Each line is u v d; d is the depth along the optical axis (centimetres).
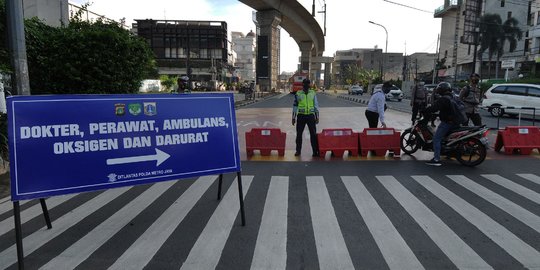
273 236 416
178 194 572
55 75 931
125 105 402
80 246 392
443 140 777
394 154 874
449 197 555
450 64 7688
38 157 353
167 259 363
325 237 412
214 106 454
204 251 380
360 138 869
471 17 5903
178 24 7588
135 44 998
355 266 348
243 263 355
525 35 5847
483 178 665
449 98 739
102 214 487
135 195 566
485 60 5894
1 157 689
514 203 527
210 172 445
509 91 1828
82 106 379
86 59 915
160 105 421
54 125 363
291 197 557
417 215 480
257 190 594
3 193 578
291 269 344
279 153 874
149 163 412
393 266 348
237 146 462
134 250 382
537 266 348
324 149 853
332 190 593
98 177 385
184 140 433
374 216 476
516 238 409
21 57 673
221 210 501
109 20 1059
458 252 376
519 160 818
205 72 7456
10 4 655
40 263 355
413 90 1344
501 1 5872
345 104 3128
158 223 455
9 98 342
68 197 555
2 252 379
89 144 381
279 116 2006
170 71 7525
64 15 1552
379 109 877
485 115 1992
